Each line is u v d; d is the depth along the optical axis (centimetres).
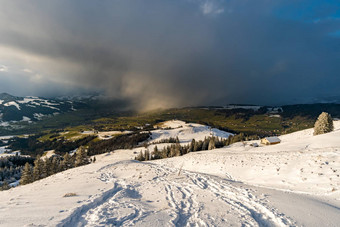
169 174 2267
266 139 5925
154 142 16212
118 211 857
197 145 10044
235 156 3291
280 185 1563
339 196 1125
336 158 1770
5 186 5512
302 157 2120
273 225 737
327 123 4334
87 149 17075
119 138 18838
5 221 689
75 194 1185
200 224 727
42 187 1597
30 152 18612
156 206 1002
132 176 2228
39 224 655
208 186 1591
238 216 820
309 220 766
